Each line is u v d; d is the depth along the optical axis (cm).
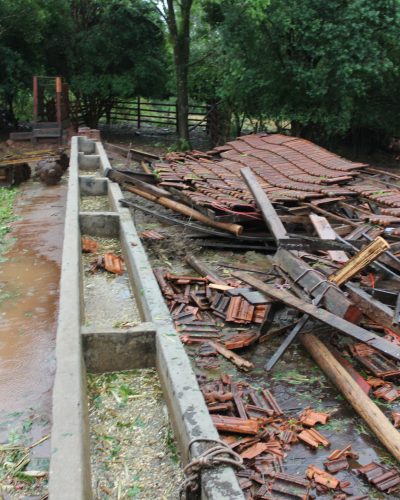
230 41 1339
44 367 450
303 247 577
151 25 1875
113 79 1877
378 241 466
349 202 793
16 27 1669
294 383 439
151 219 876
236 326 528
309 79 1266
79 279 493
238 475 334
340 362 453
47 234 831
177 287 614
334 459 350
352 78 1248
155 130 2330
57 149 1332
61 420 289
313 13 1212
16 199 1073
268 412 392
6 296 595
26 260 715
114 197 817
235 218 720
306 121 1357
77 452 266
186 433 291
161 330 399
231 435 369
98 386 386
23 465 333
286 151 1082
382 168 1454
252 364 458
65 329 386
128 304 528
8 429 370
